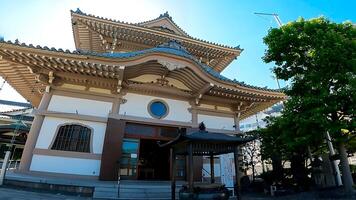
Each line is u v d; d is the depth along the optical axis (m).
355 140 12.29
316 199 10.33
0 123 22.81
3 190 8.48
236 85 14.41
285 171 14.27
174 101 14.89
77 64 11.56
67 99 12.61
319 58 10.01
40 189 9.30
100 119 12.72
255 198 11.56
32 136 11.48
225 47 18.36
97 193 9.30
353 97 9.25
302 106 10.53
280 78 12.25
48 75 12.23
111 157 12.02
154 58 12.94
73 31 16.62
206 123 15.27
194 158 13.90
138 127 13.79
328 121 9.57
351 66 9.63
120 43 16.72
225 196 7.80
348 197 9.80
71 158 11.73
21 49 10.38
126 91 13.84
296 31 11.34
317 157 14.23
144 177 17.38
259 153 16.77
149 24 19.28
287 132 11.10
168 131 14.40
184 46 17.84
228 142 8.33
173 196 8.63
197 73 13.62
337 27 11.14
